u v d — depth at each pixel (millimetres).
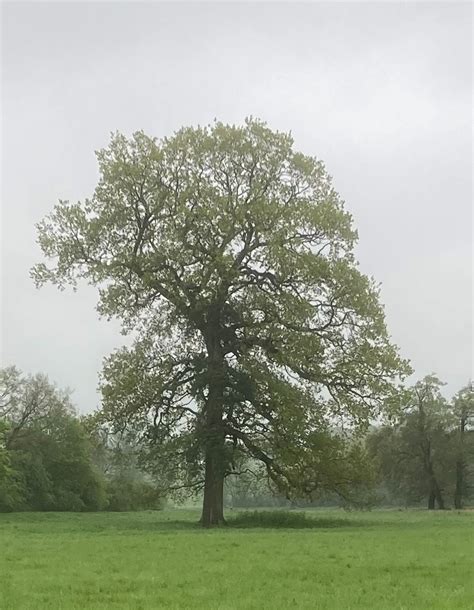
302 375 38750
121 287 39969
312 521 41719
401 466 80125
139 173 39312
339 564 19859
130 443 41281
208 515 39344
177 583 16422
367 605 13812
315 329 39062
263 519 41375
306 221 38875
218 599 14438
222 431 38531
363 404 38750
